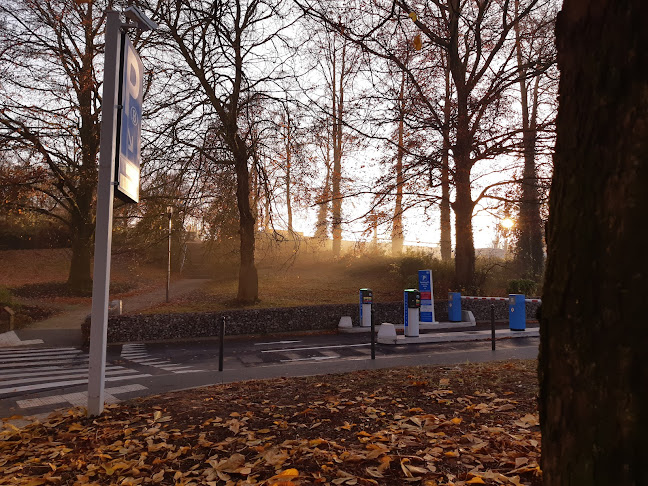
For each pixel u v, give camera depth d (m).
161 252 34.22
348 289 23.47
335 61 15.32
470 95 17.73
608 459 1.32
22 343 13.66
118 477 3.50
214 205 18.27
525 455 3.46
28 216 25.47
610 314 1.36
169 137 16.53
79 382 8.49
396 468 3.38
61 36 19.84
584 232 1.49
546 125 16.34
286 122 17.02
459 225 19.16
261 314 15.42
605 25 1.48
